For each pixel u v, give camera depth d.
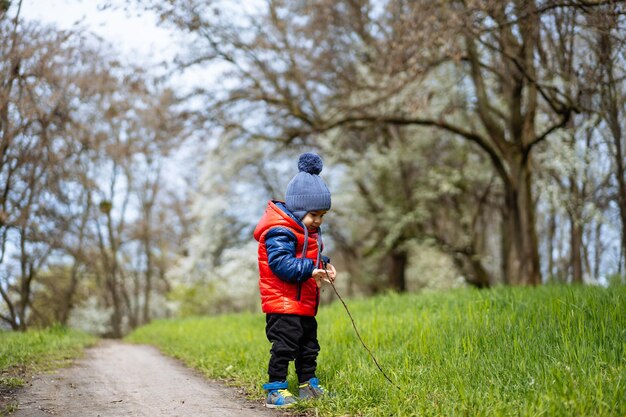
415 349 5.19
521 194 15.02
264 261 4.19
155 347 10.57
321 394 4.10
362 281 23.50
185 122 17.17
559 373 3.62
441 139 21.05
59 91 11.97
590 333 4.48
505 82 14.88
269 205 4.25
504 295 7.41
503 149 15.25
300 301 4.14
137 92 15.88
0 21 9.20
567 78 11.58
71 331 13.49
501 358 4.32
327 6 17.48
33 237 16.72
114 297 29.97
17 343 8.23
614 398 3.20
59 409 4.11
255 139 19.25
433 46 11.82
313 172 4.33
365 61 18.69
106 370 6.53
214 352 7.26
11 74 9.84
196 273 23.56
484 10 10.78
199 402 4.39
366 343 5.86
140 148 18.62
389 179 21.39
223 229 22.20
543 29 11.27
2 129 10.05
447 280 22.48
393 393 3.89
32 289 24.86
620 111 12.31
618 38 8.66
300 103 18.44
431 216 21.77
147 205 32.94
